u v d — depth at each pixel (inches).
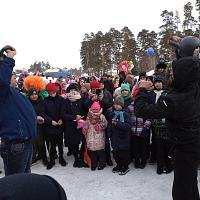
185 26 1429.6
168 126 121.0
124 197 174.7
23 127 126.9
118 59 1781.5
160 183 192.5
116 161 215.6
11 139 125.2
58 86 266.7
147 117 119.7
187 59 113.9
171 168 210.1
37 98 227.9
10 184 32.6
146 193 179.0
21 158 128.8
